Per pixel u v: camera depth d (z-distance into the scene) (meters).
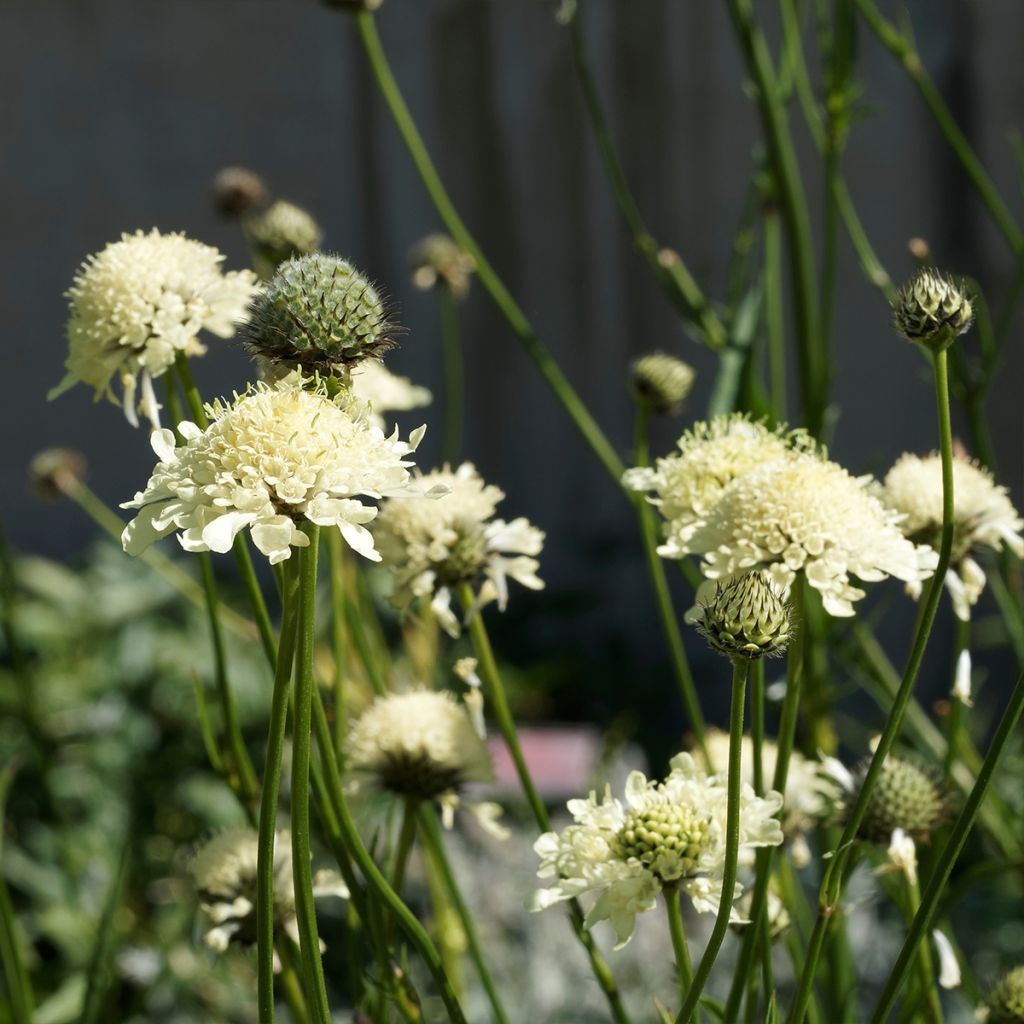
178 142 8.84
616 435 8.66
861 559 2.12
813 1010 2.59
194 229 8.88
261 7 8.72
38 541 8.97
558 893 1.97
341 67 8.70
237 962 5.23
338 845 2.29
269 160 8.81
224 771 2.62
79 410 8.94
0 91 8.88
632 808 2.00
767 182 3.63
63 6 8.80
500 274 8.68
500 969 4.77
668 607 2.88
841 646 3.39
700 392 8.42
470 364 8.79
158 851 5.96
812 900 3.72
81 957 4.91
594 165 8.44
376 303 2.08
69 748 6.11
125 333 2.45
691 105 8.22
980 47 7.43
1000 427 7.52
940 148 7.56
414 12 8.60
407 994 2.28
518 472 8.84
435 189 3.58
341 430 1.87
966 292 2.24
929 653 7.59
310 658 1.78
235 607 7.03
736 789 1.75
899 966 1.94
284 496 1.79
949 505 2.04
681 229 8.31
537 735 6.68
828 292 3.49
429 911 4.89
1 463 8.97
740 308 3.57
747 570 2.14
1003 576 3.32
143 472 8.91
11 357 8.97
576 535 8.80
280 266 2.11
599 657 8.38
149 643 6.59
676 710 8.30
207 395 8.58
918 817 2.36
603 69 8.35
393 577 2.64
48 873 5.09
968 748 3.10
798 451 2.39
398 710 2.60
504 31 8.50
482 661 2.57
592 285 8.55
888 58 7.52
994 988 2.40
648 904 1.95
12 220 8.92
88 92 8.86
